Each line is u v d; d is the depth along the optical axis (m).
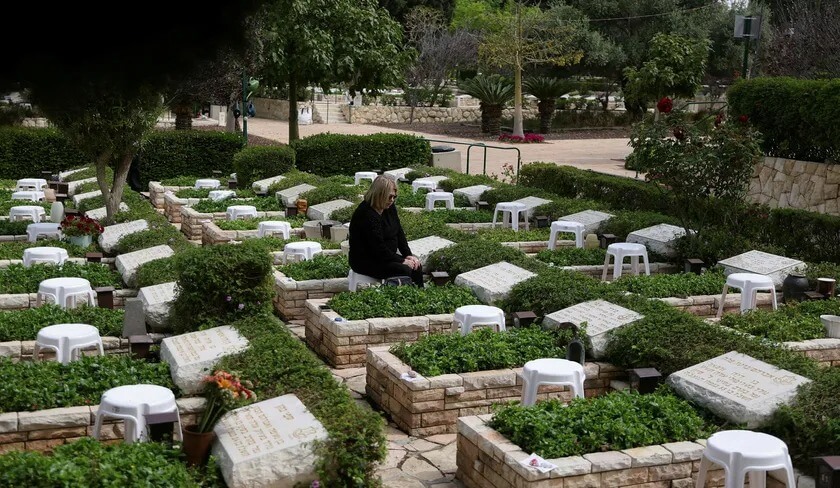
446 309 8.99
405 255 10.05
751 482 5.14
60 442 5.95
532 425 5.73
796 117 16.03
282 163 19.27
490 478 5.75
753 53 28.41
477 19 46.06
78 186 17.16
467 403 7.05
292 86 23.48
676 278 10.45
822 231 12.09
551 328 8.25
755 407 6.05
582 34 40.47
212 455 5.44
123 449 5.14
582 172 17.64
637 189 15.53
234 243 8.17
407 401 6.96
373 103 44.22
